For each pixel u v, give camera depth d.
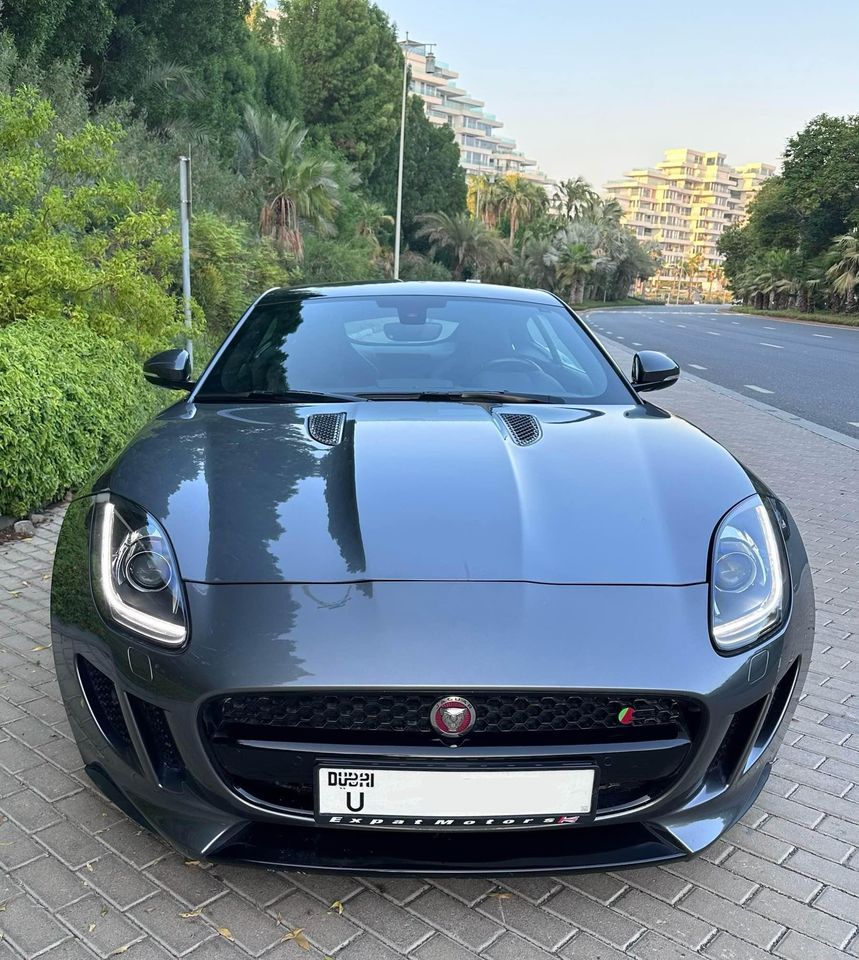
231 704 1.64
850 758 2.54
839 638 3.43
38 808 2.15
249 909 1.82
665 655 1.62
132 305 6.63
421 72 144.25
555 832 1.73
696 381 12.77
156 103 19.84
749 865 2.03
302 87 44.78
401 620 1.62
